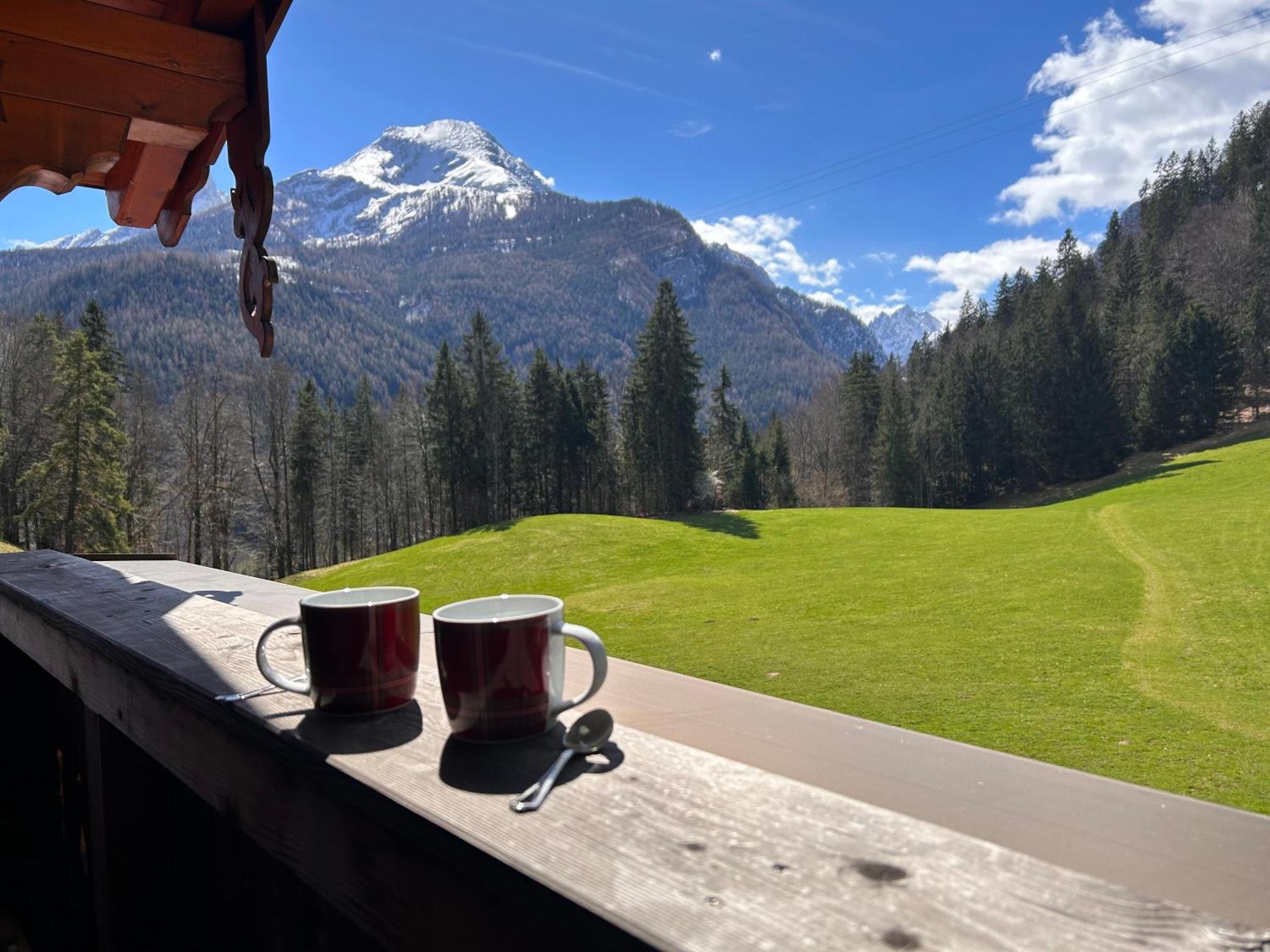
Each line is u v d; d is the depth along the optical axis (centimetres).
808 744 85
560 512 5059
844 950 38
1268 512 2039
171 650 116
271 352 193
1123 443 5328
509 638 73
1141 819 65
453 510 4834
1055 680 764
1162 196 7794
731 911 43
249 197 199
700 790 61
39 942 180
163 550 3784
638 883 46
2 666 211
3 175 197
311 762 73
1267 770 493
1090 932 39
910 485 5522
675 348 4638
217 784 93
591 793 61
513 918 50
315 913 101
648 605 1530
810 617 1248
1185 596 1166
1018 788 72
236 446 3762
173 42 195
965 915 41
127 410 3484
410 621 88
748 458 5291
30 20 184
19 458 3052
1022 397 5644
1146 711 640
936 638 1009
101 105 192
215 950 132
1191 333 5275
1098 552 1697
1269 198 5916
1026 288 7650
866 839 51
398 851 61
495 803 60
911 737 87
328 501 4925
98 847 138
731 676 860
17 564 237
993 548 1961
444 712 84
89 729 140
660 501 4625
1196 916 40
